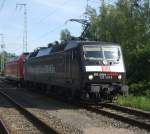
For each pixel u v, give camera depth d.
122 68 23.91
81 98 24.33
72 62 24.91
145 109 21.31
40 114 20.47
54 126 16.22
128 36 38.62
